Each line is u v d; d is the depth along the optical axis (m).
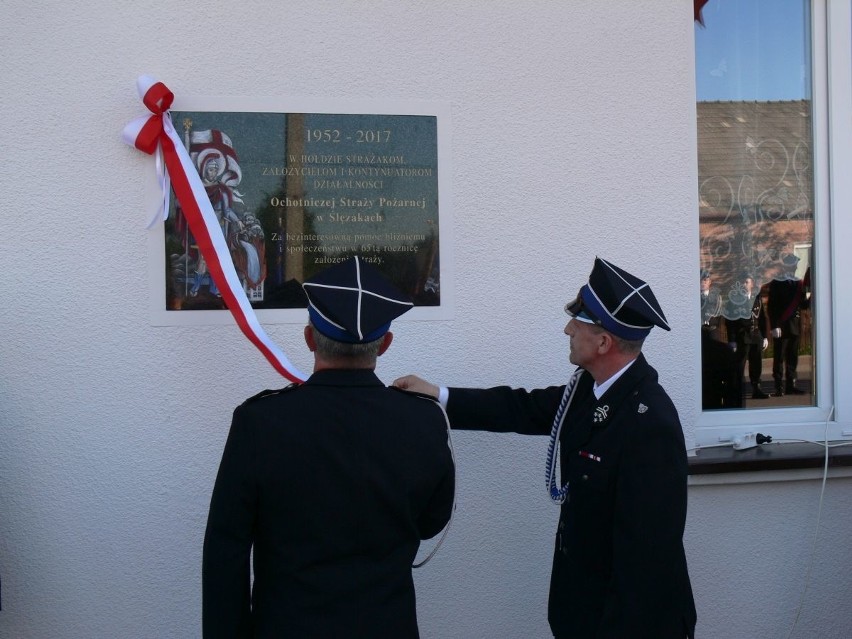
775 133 3.04
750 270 3.02
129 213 2.53
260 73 2.59
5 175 2.48
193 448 2.58
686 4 2.81
